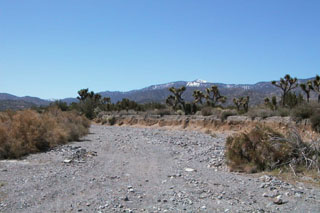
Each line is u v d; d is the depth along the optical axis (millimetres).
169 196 8273
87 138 24391
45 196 7984
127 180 10109
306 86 32969
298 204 7773
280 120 24688
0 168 11570
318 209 7410
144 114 45781
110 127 42000
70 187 8906
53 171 11102
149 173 11375
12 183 9242
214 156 14844
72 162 13086
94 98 68188
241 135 13109
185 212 6961
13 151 14398
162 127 39219
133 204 7480
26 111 22469
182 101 45031
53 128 20516
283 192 8867
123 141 22219
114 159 14398
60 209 7020
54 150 16438
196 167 12750
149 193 8539
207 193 8656
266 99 48188
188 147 19375
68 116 31203
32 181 9508
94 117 55375
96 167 12273
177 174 11133
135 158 14875
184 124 36812
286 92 33469
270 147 12266
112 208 7074
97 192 8461
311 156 11969
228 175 11234
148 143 21250
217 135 28312
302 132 20938
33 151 15820
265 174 11180
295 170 11328
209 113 37312
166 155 16000
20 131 16719
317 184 9820
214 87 52125
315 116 20734
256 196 8500
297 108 23547
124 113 50438
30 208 7078
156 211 7000
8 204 7309
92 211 6895
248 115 30047
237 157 12461
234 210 7148
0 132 15305
